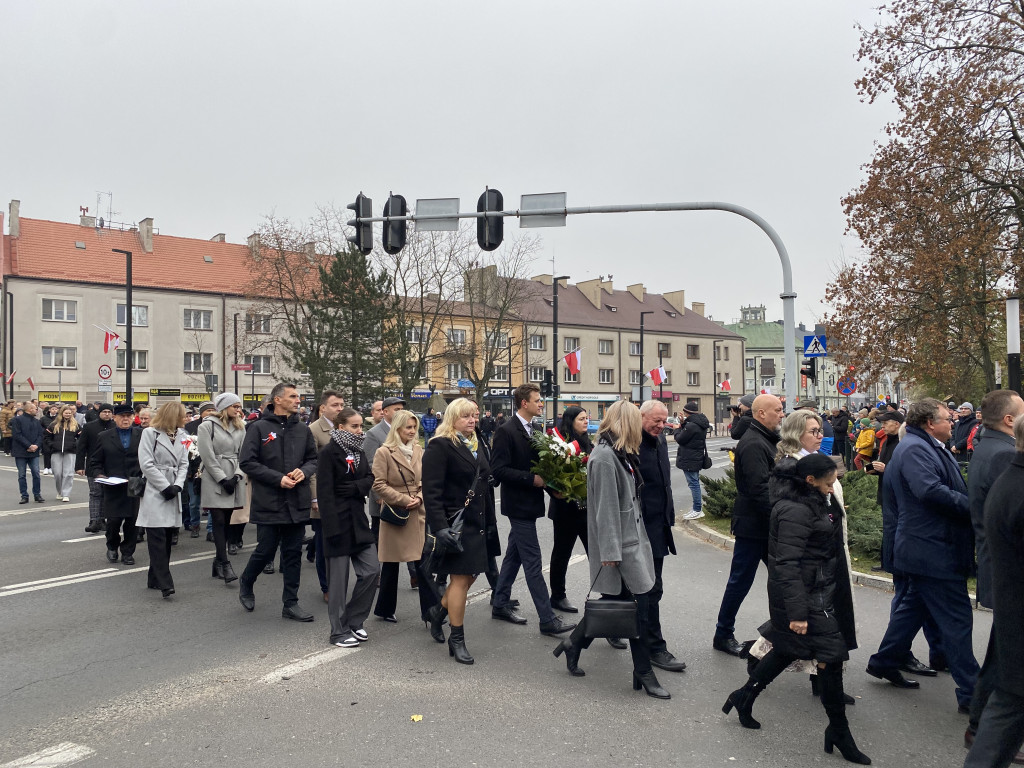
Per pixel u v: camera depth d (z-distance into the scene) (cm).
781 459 482
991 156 1781
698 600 710
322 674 502
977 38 1758
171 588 711
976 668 442
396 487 629
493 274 3956
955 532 443
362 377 3059
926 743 407
